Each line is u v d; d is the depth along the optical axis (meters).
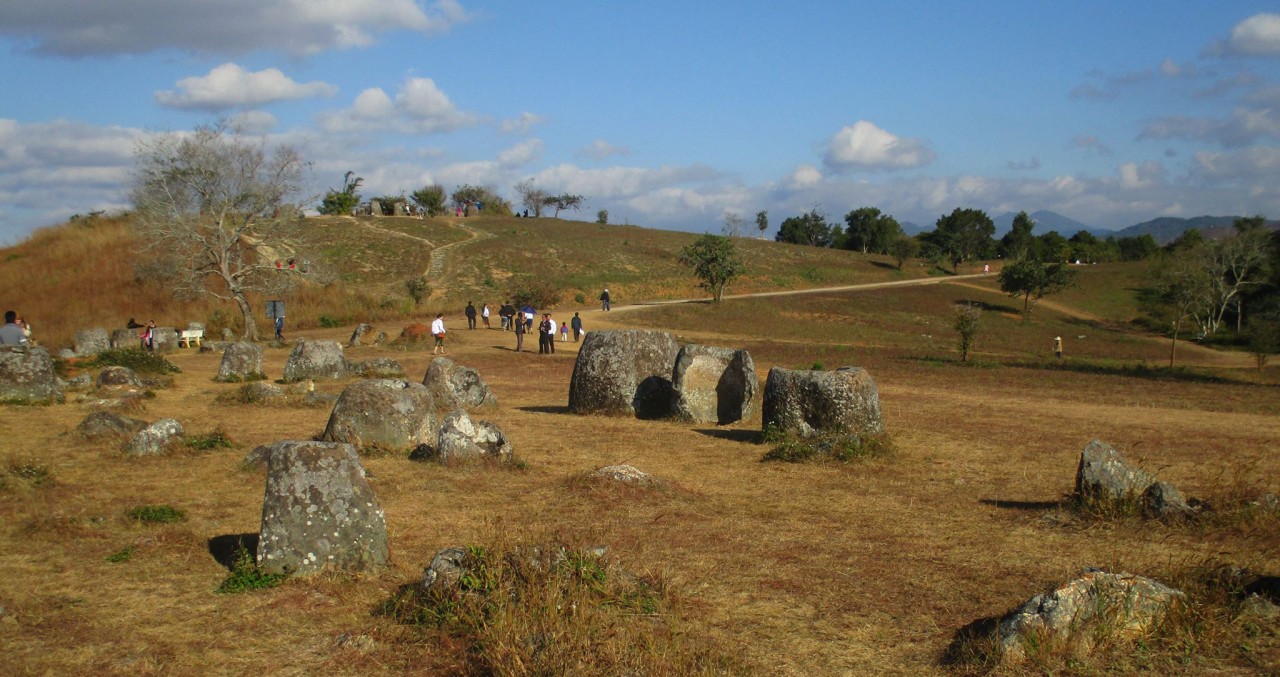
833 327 57.81
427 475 10.91
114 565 7.25
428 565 7.02
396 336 41.19
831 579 7.12
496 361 33.44
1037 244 117.31
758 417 17.73
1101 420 18.30
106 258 53.72
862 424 14.01
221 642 5.71
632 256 89.19
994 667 5.27
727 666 5.21
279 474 7.10
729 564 7.48
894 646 5.75
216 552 7.68
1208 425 17.67
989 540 8.36
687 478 11.30
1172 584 6.50
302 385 20.48
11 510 8.87
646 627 5.77
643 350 18.12
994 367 34.69
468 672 5.18
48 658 5.39
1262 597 6.23
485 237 92.50
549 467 11.80
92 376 22.17
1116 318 75.50
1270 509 9.02
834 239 132.38
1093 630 5.58
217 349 34.03
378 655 5.52
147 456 11.77
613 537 8.23
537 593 5.93
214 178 41.47
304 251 50.41
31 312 45.53
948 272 101.88
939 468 12.24
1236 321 68.94
